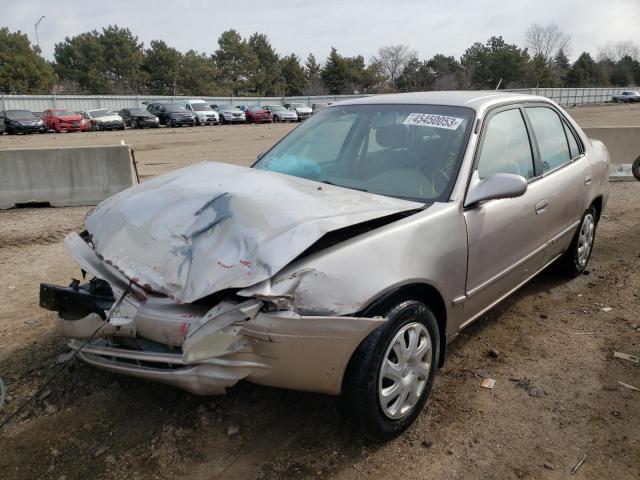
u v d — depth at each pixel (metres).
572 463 2.75
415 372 2.88
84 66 72.50
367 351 2.60
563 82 89.12
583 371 3.59
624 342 3.98
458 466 2.72
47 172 8.44
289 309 2.44
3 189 8.29
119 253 2.88
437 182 3.31
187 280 2.57
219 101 56.44
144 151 19.50
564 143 4.67
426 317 2.89
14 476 2.64
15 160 8.28
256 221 2.69
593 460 2.77
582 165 4.74
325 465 2.71
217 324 2.42
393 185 3.40
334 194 3.09
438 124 3.62
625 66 99.38
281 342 2.43
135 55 73.38
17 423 3.03
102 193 8.67
